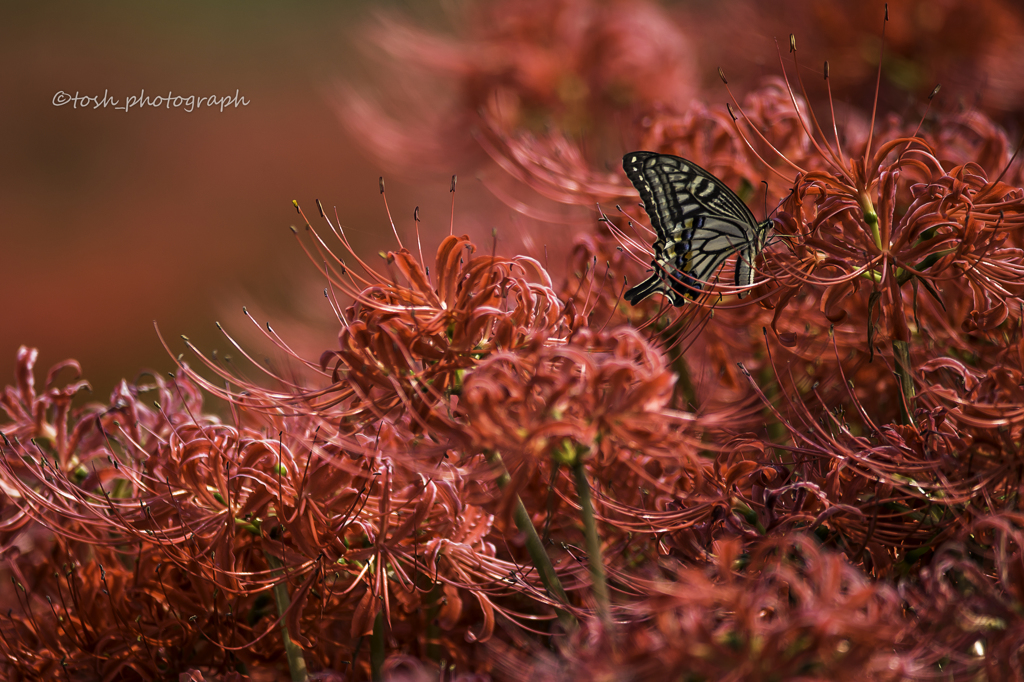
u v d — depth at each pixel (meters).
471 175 2.39
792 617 1.73
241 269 5.23
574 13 2.24
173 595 1.83
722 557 1.74
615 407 1.76
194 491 1.81
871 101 2.30
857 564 1.81
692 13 2.83
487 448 1.77
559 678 1.76
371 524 1.81
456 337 1.79
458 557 1.82
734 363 1.91
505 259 1.80
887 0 2.22
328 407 1.81
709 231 1.84
